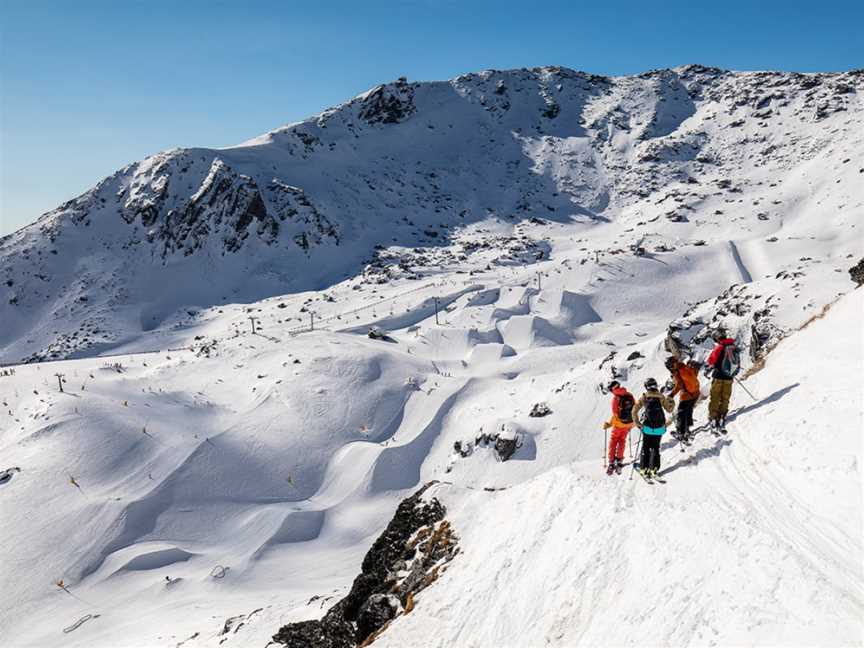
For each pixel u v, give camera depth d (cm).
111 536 4959
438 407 6781
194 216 16000
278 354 8044
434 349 8812
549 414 5678
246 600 3897
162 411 6594
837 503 918
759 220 14112
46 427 6028
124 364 8881
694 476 1145
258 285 15088
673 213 15525
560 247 15775
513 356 8225
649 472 1173
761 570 811
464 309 10256
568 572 1036
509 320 9488
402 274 13550
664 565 917
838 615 690
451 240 17350
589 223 17988
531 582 1095
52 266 15425
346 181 19650
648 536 997
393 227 18025
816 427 1129
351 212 18250
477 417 6425
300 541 5091
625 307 10544
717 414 1315
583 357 7981
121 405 6562
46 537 4884
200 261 15562
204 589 4347
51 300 14700
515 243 16025
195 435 6212
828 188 14688
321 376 7275
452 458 5666
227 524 5341
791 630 701
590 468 1348
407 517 1717
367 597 1581
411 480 5875
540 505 1299
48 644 3831
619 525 1057
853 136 16925
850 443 1031
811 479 998
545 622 991
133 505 5206
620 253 12412
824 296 4347
